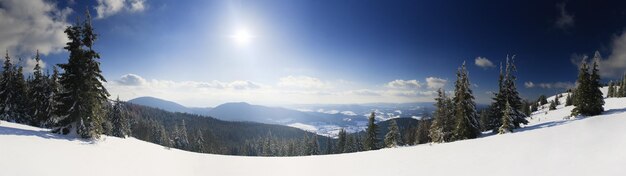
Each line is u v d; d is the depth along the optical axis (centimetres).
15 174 1229
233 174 1888
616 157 1169
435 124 5003
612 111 4400
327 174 1828
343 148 8750
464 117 4319
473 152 1919
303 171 1945
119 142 2761
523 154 1594
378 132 6231
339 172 1856
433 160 1869
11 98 4831
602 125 1977
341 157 2442
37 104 4700
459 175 1438
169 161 2178
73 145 2080
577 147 1476
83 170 1504
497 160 1584
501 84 4653
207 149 11669
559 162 1305
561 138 1802
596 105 4356
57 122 2623
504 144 2002
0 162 1323
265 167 2109
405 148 2647
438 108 5041
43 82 4769
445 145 2466
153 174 1706
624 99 5928
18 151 1555
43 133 2375
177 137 10319
